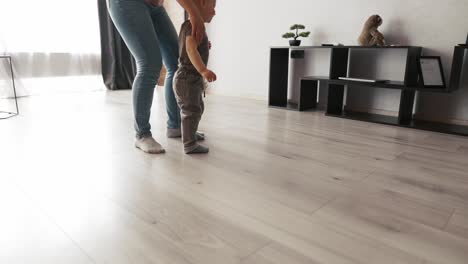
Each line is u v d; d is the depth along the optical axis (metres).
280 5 3.13
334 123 2.31
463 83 2.19
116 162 1.39
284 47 2.83
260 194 1.09
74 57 3.93
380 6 2.50
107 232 0.84
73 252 0.75
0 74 3.35
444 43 2.24
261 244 0.80
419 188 1.17
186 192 1.10
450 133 2.01
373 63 2.61
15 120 2.25
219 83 3.94
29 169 1.29
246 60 3.56
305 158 1.49
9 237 0.81
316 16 2.89
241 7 3.48
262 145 1.70
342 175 1.28
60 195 1.05
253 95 3.56
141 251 0.76
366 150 1.65
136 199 1.04
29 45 3.55
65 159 1.42
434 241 0.82
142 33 1.43
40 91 3.73
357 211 0.98
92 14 4.00
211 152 1.56
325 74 2.93
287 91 3.18
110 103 3.07
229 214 0.95
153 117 2.43
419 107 2.40
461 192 1.14
